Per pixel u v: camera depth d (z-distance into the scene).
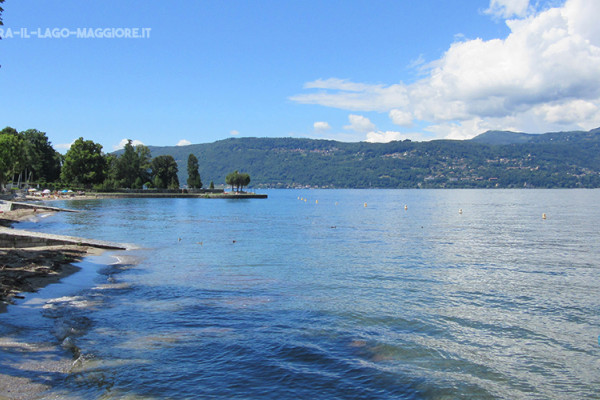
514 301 17.92
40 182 144.62
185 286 20.08
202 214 81.88
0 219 51.62
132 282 20.78
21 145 122.38
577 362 11.66
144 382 9.77
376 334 13.58
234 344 12.38
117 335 12.84
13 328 12.85
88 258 27.73
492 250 33.88
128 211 86.75
